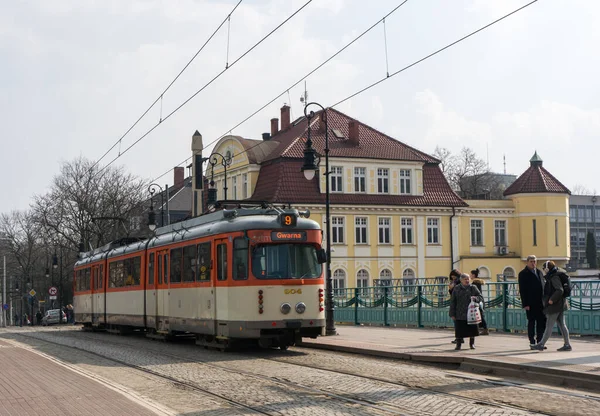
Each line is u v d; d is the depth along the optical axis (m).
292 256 19.52
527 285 17.23
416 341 21.06
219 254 20.06
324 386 13.17
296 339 19.69
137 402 11.20
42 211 60.69
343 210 53.44
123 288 29.14
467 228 57.44
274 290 19.12
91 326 35.88
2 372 15.91
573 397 11.41
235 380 14.39
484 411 10.29
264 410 10.91
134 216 62.31
